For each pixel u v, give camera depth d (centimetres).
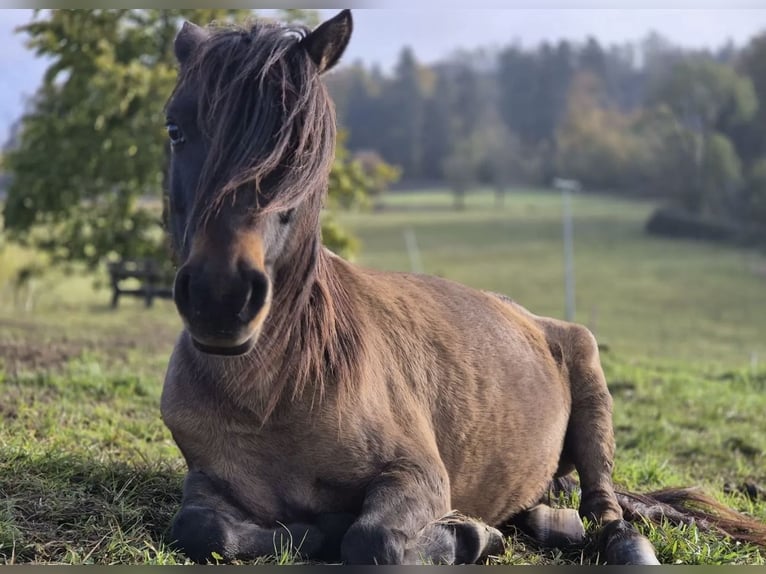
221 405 338
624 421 818
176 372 355
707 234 5766
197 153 302
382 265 4491
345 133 1841
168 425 356
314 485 346
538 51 13462
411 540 329
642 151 8581
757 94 6962
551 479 467
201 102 296
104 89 1672
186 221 308
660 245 5519
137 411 646
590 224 6744
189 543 326
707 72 6800
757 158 6562
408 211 8200
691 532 406
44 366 831
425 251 5225
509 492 432
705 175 6316
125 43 1744
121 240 1903
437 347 407
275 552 331
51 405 609
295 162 289
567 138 10406
